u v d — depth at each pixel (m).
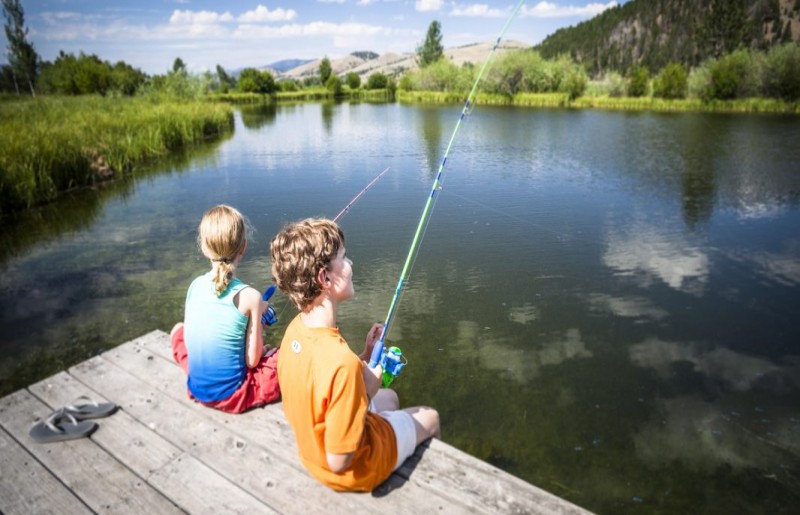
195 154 14.30
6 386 3.73
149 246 6.75
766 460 3.14
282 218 7.91
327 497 1.73
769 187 9.68
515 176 10.87
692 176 10.72
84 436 2.06
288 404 1.58
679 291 5.34
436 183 2.17
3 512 1.71
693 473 3.04
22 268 6.04
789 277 5.65
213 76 37.03
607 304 5.08
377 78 64.38
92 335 4.46
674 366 4.08
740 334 4.52
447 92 45.53
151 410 2.22
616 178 10.58
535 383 3.87
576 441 3.28
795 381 3.87
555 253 6.36
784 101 27.69
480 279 5.61
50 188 9.39
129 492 1.79
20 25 37.91
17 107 21.02
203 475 1.85
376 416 1.76
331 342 1.48
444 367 4.05
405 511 1.66
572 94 35.84
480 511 1.66
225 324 2.03
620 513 2.77
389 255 6.30
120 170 11.62
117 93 33.94
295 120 25.23
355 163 12.62
